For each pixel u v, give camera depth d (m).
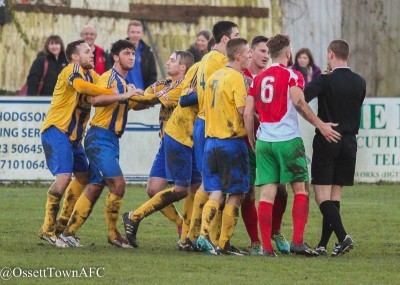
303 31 76.12
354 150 36.41
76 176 38.72
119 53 37.66
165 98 38.22
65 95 37.50
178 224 38.88
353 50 77.69
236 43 35.78
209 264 33.53
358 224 44.59
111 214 37.66
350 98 36.09
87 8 72.50
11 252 35.56
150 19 73.56
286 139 35.16
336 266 33.47
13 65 71.62
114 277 31.05
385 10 77.81
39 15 71.81
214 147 35.75
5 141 57.09
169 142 37.66
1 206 48.66
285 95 35.16
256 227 37.28
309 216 47.41
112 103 36.97
